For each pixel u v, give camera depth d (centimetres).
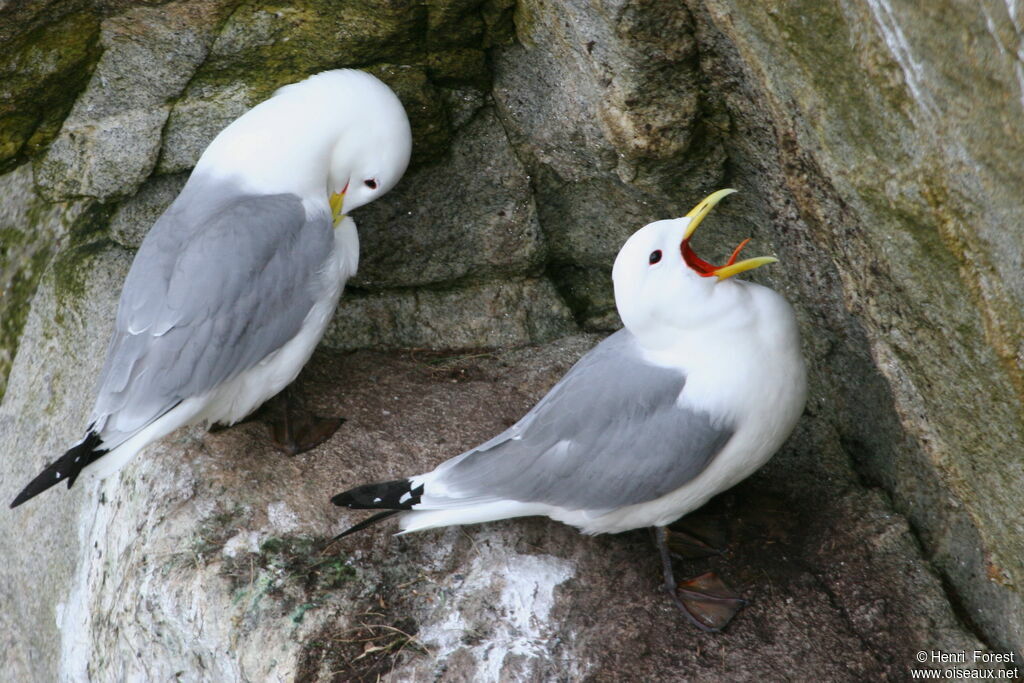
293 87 911
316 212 905
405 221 1019
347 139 909
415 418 978
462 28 912
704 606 830
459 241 1037
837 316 892
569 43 835
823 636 816
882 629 824
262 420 969
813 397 977
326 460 926
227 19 905
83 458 827
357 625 823
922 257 633
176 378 845
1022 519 691
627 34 760
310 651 809
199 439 943
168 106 955
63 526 1048
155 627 848
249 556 852
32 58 918
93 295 1057
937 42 554
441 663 807
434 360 1060
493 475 815
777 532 894
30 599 1064
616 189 966
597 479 797
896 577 855
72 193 1002
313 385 1012
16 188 1070
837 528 892
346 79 902
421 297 1075
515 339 1077
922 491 894
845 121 630
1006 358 608
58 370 1067
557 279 1112
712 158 856
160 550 866
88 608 964
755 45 663
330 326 1059
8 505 1078
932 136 585
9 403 1090
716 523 899
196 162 983
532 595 844
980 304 609
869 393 915
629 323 791
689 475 789
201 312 848
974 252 596
